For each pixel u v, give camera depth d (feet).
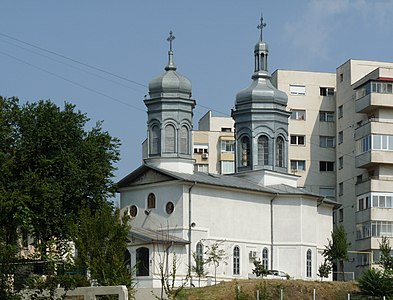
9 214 159.02
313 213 285.43
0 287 111.75
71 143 241.55
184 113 277.23
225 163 391.65
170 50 282.77
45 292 125.70
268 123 295.48
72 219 197.36
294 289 225.56
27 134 235.61
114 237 180.24
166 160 272.72
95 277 166.91
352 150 343.87
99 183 241.14
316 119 362.74
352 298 226.79
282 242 279.08
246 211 272.92
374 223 309.42
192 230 256.52
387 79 319.88
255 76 301.22
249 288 218.18
